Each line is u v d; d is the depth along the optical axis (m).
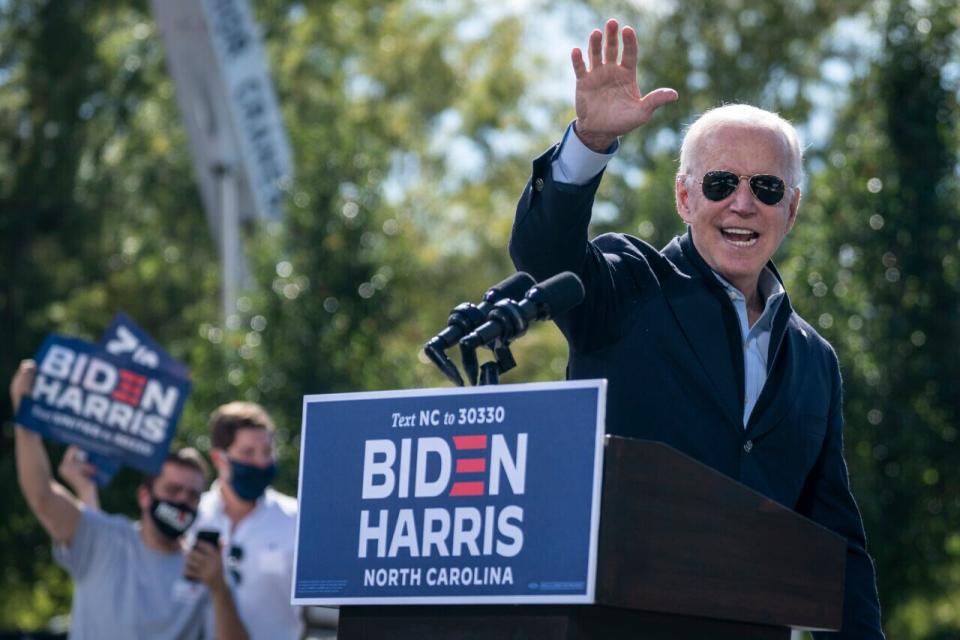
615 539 7.59
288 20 65.62
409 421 8.17
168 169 58.78
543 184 9.84
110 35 56.25
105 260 52.19
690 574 7.94
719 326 10.22
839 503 10.91
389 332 33.53
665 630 8.12
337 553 8.25
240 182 36.22
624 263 10.47
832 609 8.88
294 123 61.50
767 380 10.26
